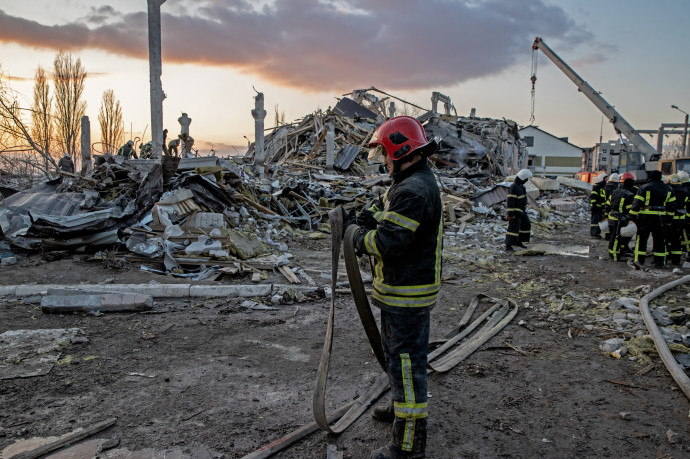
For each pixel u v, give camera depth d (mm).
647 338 4547
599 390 3605
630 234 9398
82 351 4102
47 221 6691
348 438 2879
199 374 3742
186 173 9250
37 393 3322
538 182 22188
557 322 5293
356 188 14836
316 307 5711
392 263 2473
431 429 3014
